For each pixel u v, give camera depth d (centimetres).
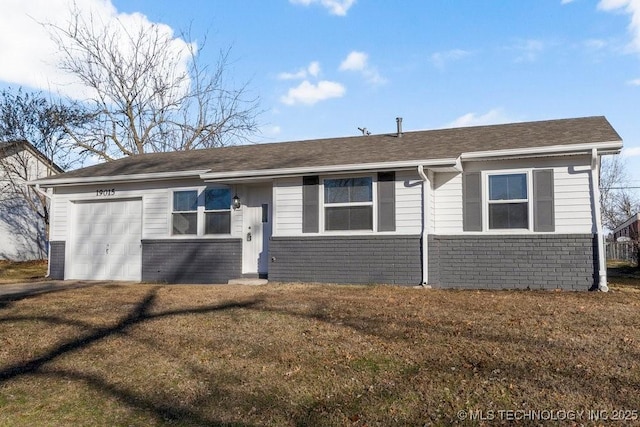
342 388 442
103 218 1471
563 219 1058
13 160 2347
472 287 1112
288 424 375
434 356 519
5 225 2355
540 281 1064
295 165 1204
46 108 2425
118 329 676
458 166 1081
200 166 1372
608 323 657
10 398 438
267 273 1281
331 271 1173
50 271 1505
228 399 425
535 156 1061
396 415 385
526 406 389
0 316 774
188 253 1348
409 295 938
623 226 3797
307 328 655
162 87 2717
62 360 541
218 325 685
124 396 438
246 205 1326
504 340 572
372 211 1152
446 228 1148
